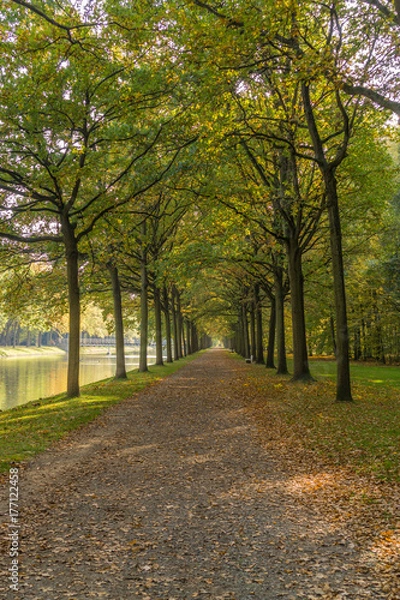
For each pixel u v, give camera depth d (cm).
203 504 661
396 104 1027
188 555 504
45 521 600
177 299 4962
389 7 1091
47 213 1922
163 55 1206
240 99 1588
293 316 2109
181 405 1580
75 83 1441
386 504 641
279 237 2053
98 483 759
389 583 436
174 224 2769
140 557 499
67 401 1681
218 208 1831
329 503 658
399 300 3528
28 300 2312
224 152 1597
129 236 1866
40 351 11044
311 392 1767
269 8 968
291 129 1603
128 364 5834
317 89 1677
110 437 1099
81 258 2156
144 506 654
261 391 1881
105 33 1133
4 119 1358
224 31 1004
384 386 2030
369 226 2127
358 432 1071
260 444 1019
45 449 986
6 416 1498
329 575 456
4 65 1280
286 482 757
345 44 1269
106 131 1434
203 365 3803
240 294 4128
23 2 952
